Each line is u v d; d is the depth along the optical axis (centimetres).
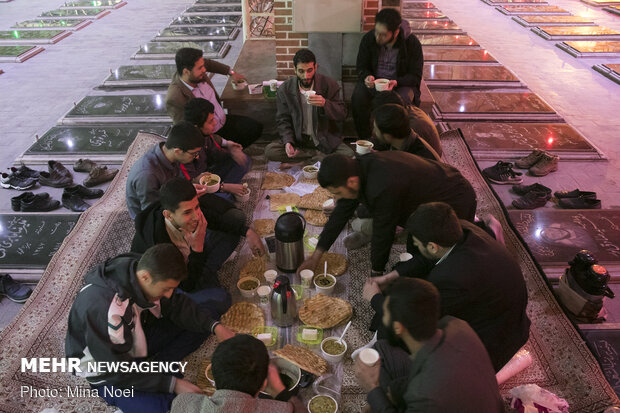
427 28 1125
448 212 259
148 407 279
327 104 523
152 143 584
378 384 254
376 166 316
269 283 376
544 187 512
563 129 658
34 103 751
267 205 474
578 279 358
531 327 350
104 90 795
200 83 516
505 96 762
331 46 641
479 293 257
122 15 1276
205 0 1395
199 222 342
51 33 1087
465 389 188
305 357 310
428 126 427
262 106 598
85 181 530
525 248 416
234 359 203
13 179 530
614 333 352
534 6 1336
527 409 281
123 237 439
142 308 282
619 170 574
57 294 380
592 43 1012
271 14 902
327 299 358
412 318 196
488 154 597
